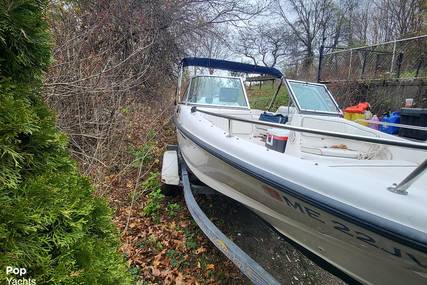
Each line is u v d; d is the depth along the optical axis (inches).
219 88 193.9
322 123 142.9
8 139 42.3
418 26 657.0
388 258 65.2
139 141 207.3
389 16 842.2
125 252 121.4
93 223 55.9
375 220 60.7
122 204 154.0
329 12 1087.0
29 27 48.7
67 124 154.2
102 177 143.5
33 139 48.0
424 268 58.7
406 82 364.2
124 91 195.3
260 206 101.3
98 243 52.5
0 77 46.3
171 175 154.9
